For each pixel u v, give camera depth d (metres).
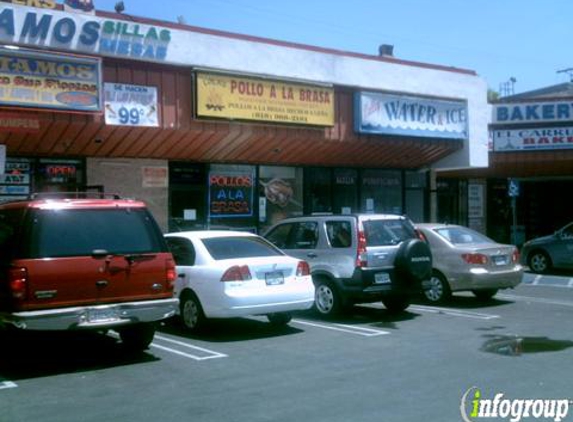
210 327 10.51
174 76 13.82
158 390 6.88
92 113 12.54
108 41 12.78
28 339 9.91
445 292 12.70
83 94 12.38
